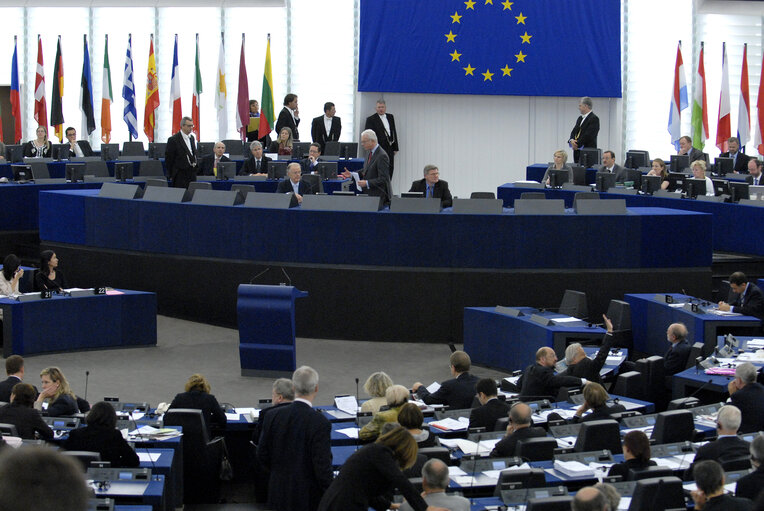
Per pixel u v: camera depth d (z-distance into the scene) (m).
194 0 24.56
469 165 24.33
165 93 25.33
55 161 19.95
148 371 12.48
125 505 6.54
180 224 14.84
